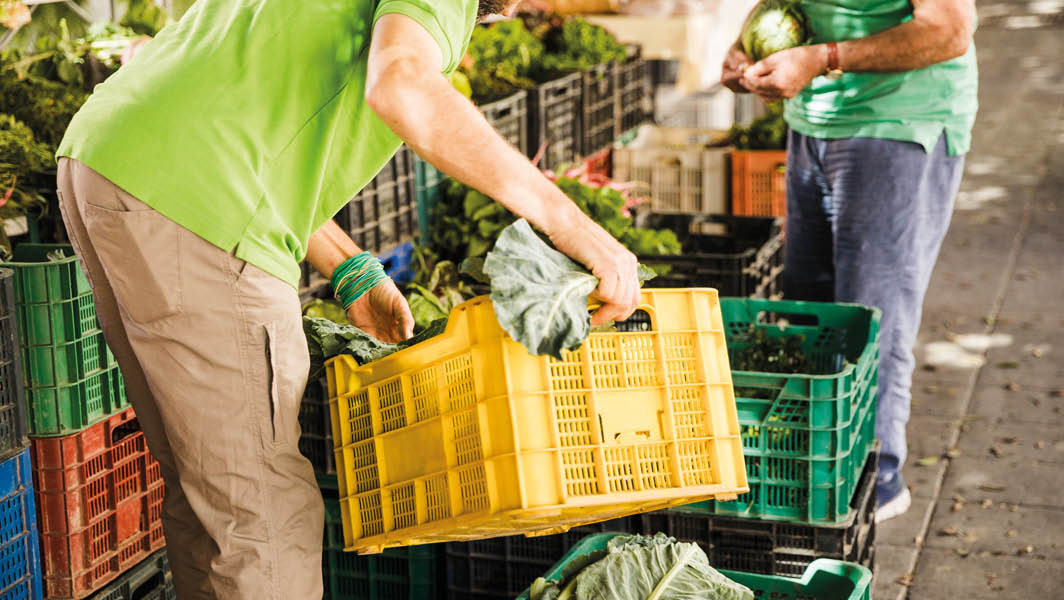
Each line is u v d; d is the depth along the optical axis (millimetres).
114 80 2305
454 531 2299
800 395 3029
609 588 2457
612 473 2197
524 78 6168
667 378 2244
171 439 2357
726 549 3189
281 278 2322
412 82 2041
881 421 4145
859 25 3926
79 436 2863
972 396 5309
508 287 2059
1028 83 13656
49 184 3617
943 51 3771
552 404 2137
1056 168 9719
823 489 3072
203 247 2230
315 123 2273
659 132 7078
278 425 2350
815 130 4074
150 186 2201
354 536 2484
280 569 2383
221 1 2340
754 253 4594
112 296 2398
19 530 2662
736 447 2299
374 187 4336
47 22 4695
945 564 3863
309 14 2229
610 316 2205
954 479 4488
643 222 5312
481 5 2354
